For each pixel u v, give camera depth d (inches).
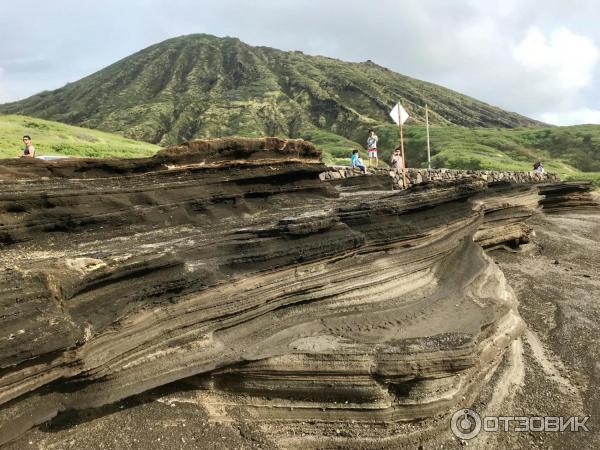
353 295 382.3
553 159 2709.2
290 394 301.4
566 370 406.0
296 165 523.5
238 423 290.0
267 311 335.9
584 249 842.8
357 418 300.4
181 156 430.3
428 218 468.1
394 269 415.5
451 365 319.6
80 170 396.5
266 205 486.0
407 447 298.4
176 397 292.7
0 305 221.8
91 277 260.8
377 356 310.8
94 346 257.1
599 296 588.4
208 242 333.1
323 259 366.0
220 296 310.7
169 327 288.7
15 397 230.2
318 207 493.4
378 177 844.6
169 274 295.4
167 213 389.7
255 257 330.0
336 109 3814.0
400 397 312.3
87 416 261.1
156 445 264.5
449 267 485.4
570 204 1180.5
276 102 3897.6
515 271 690.8
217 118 3420.3
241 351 303.9
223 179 443.2
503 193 811.4
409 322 371.6
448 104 4990.2
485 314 403.9
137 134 3068.4
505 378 380.5
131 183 394.6
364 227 407.5
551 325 498.9
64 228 335.3
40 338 227.1
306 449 286.2
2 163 372.2
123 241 338.0
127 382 268.4
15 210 316.8
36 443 244.8
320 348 313.6
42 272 241.9
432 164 2203.5
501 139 2972.4
